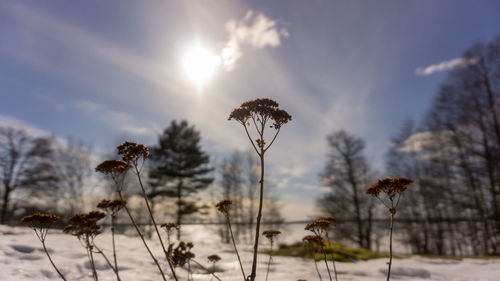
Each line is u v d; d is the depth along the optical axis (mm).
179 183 19125
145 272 4789
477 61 14266
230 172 21641
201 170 20078
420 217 18375
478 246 14250
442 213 17859
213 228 18234
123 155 2523
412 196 18375
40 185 16734
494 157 12711
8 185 16672
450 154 15406
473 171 13969
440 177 15695
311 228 3209
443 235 17406
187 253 3238
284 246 11281
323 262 8102
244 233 19016
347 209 19188
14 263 4008
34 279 3541
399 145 19734
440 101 15586
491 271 7137
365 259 9188
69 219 2549
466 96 14234
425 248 17922
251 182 21344
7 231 6680
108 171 2555
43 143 17641
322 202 20375
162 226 3250
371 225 18766
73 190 16672
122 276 4336
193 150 20375
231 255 7832
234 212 20312
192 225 18141
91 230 2635
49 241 5777
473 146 14211
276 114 2779
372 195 2672
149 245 7195
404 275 6684
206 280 4910
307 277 5695
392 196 2529
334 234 18719
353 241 18594
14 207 16219
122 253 5785
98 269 4516
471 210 14547
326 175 20781
